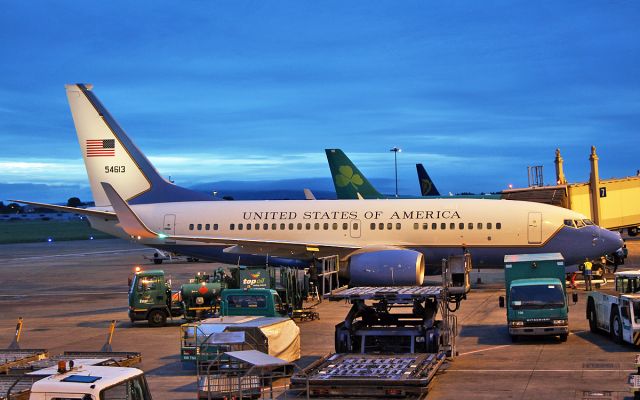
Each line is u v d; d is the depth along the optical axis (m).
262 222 54.12
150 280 42.22
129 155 56.88
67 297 58.50
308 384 23.17
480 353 31.55
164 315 42.22
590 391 24.45
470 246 50.97
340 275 52.59
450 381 26.61
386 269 47.12
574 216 50.47
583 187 69.38
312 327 40.00
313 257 52.72
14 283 71.25
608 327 33.44
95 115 56.84
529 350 31.83
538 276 35.56
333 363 26.78
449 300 33.94
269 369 26.19
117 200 45.31
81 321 45.03
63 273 80.50
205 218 55.09
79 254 114.12
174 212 55.62
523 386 25.50
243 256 55.25
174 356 33.16
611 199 71.19
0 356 25.14
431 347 29.47
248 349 27.50
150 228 55.62
